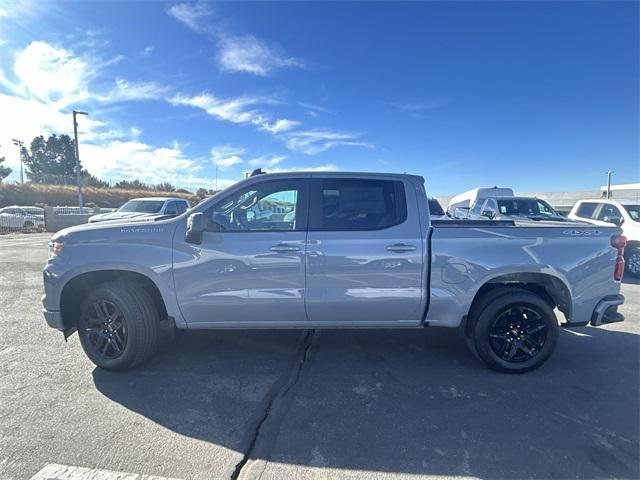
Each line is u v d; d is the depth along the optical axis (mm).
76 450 2531
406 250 3609
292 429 2803
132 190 52156
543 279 3766
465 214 13297
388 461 2465
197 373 3707
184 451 2545
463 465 2432
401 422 2900
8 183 39281
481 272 3648
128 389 3379
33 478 2270
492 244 3660
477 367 3877
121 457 2473
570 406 3137
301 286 3605
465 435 2742
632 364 3963
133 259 3576
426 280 3650
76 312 3889
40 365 3855
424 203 3721
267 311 3654
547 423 2895
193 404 3145
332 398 3254
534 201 11594
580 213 10711
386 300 3641
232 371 3762
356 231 3623
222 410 3059
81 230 3693
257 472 2350
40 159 78625
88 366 3840
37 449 2533
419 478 2318
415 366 3900
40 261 10641
